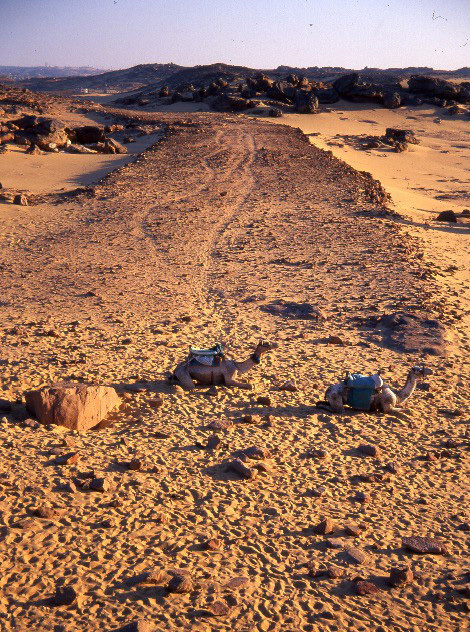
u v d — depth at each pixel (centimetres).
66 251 2380
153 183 4106
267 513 750
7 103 12325
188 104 13838
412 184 6056
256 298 1806
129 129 9219
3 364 1191
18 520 676
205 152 5756
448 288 1994
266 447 928
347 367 1304
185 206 3322
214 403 1081
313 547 684
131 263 2200
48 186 4497
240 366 1152
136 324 1536
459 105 13100
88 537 662
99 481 761
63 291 1838
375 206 3481
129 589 587
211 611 561
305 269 2161
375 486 840
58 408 948
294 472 862
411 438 1009
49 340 1370
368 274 2108
